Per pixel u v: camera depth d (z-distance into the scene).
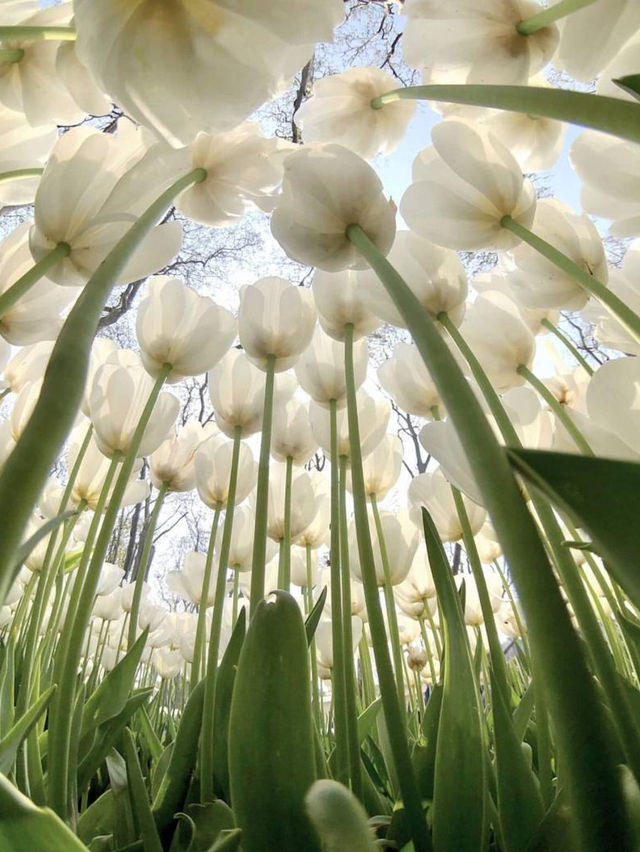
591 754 0.10
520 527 0.11
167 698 1.04
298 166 0.29
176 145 0.23
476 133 0.33
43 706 0.21
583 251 0.37
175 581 0.79
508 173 0.33
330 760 0.38
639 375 0.26
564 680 0.11
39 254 0.26
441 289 0.35
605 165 0.32
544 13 0.30
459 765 0.21
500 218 0.33
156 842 0.22
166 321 0.38
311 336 0.38
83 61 0.22
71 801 0.25
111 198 0.26
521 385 0.39
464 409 0.12
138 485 0.57
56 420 0.11
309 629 0.33
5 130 0.36
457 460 0.26
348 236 0.29
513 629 0.81
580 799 0.10
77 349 0.12
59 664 0.28
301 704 0.20
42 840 0.11
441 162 0.34
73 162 0.26
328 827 0.15
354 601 0.57
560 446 0.37
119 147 0.28
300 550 0.67
